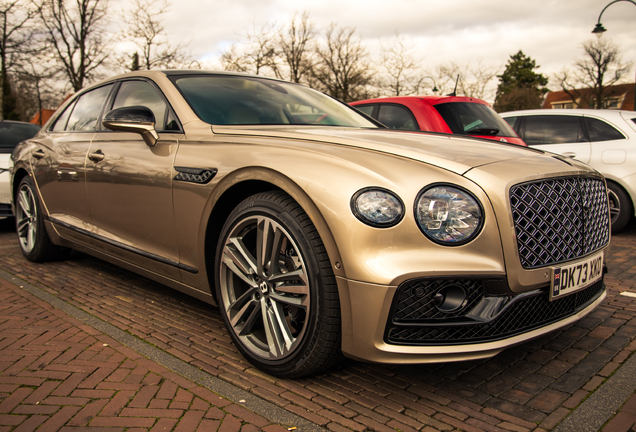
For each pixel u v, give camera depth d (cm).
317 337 192
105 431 172
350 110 342
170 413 184
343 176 186
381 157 195
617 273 394
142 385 205
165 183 254
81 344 247
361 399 196
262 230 211
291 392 201
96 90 365
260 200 210
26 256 423
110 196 300
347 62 4262
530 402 194
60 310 298
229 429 174
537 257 192
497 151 215
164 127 274
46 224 389
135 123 262
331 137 219
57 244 390
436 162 192
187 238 246
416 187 180
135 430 173
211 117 266
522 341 190
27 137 673
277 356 208
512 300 187
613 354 236
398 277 173
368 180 182
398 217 176
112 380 209
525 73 6594
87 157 322
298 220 195
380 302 175
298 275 197
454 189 182
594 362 228
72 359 229
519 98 5675
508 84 6644
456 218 179
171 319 287
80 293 335
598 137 603
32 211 415
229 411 185
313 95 340
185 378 212
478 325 183
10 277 374
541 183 197
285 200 203
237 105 284
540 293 195
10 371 216
